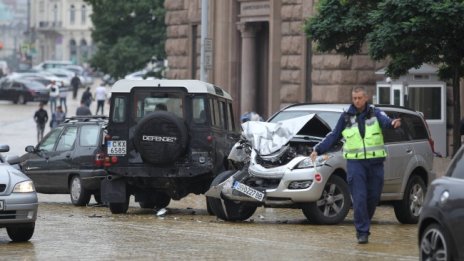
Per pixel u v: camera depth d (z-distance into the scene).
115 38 146.88
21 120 143.50
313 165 44.50
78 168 58.88
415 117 49.59
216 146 51.22
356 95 38.53
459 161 29.52
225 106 54.78
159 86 50.94
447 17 52.62
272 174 44.97
